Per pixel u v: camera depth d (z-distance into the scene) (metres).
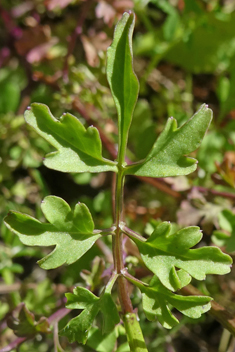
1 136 0.20
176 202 0.18
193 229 0.12
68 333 0.12
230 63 0.21
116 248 0.12
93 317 0.12
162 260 0.12
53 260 0.12
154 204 0.20
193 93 0.23
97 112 0.19
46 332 0.14
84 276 0.14
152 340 0.18
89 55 0.19
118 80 0.12
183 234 0.12
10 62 0.22
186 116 0.20
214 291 0.18
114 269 0.13
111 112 0.21
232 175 0.16
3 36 0.23
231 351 0.18
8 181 0.20
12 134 0.20
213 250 0.12
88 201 0.20
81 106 0.19
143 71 0.23
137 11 0.21
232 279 0.18
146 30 0.24
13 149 0.20
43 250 0.18
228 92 0.20
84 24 0.22
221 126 0.20
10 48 0.22
